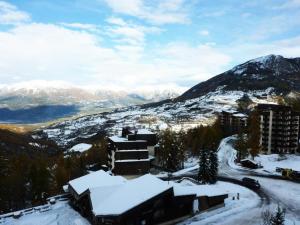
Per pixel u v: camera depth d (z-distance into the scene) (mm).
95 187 67312
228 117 197750
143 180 68438
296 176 102000
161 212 63094
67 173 123375
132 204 58562
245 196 83188
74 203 74062
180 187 72375
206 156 96438
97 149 160625
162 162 127062
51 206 74500
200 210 71375
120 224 56781
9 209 97750
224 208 73625
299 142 147750
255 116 143875
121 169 109250
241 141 130125
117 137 131750
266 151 142500
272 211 71562
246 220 66438
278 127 139375
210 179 95375
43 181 103625
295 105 173125
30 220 66562
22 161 131500
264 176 104812
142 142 116000
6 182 96938
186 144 154125
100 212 56812
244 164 118312
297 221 66375
